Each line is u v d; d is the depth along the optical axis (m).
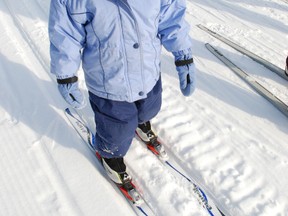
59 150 2.39
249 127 2.73
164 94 2.98
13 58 3.23
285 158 2.48
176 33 1.79
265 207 2.13
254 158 2.45
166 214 2.04
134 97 1.83
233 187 2.23
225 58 3.52
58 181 2.19
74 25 1.59
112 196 2.13
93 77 1.78
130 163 2.33
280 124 2.78
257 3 4.83
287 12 4.64
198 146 2.50
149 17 1.57
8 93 2.83
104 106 1.86
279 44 3.90
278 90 3.17
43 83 2.97
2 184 2.15
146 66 1.75
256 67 3.46
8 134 2.48
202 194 2.18
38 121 2.60
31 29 3.66
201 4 4.68
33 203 2.05
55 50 1.67
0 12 3.94
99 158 2.34
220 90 3.11
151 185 2.20
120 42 1.60
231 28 4.16
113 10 1.49
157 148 2.38
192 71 1.96
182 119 2.73
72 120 2.63
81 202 2.07
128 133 1.98
